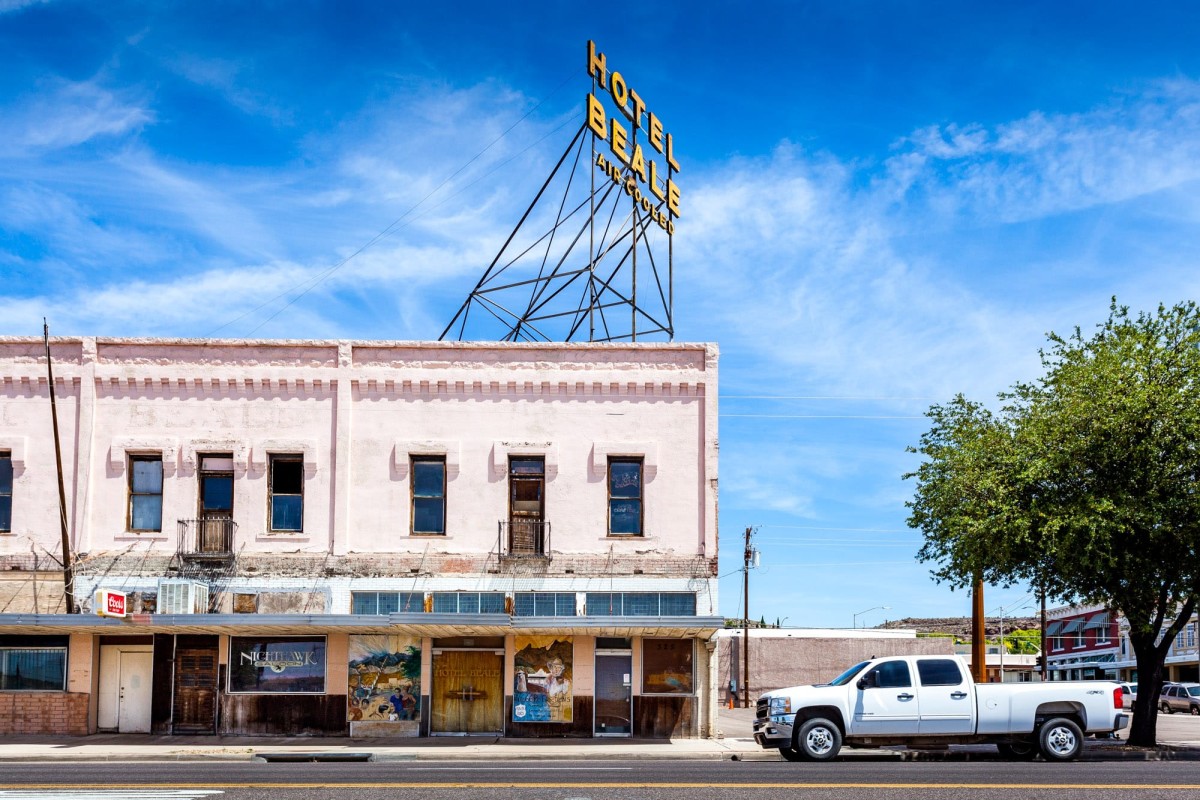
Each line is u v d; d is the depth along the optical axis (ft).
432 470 93.30
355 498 92.32
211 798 48.57
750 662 202.18
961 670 71.36
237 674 90.33
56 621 82.12
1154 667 85.40
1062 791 50.11
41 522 91.45
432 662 90.68
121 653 91.86
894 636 204.95
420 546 91.61
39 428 92.58
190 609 86.89
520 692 89.81
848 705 70.85
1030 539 82.17
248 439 92.73
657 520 92.38
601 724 89.76
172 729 89.97
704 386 93.76
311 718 89.81
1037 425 85.35
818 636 204.33
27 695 89.97
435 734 89.76
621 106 113.80
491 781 55.06
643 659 90.58
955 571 90.58
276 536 91.45
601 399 93.81
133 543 91.40
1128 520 79.82
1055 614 347.56
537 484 93.15
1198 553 81.35
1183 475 81.66
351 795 49.21
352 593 91.04
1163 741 103.04
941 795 48.80
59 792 50.72
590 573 91.45
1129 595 84.02
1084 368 84.53
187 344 93.45
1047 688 71.05
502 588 91.04
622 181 114.21
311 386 93.45
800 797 48.26
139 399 93.25
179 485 92.27
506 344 93.86
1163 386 81.46
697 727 89.76
